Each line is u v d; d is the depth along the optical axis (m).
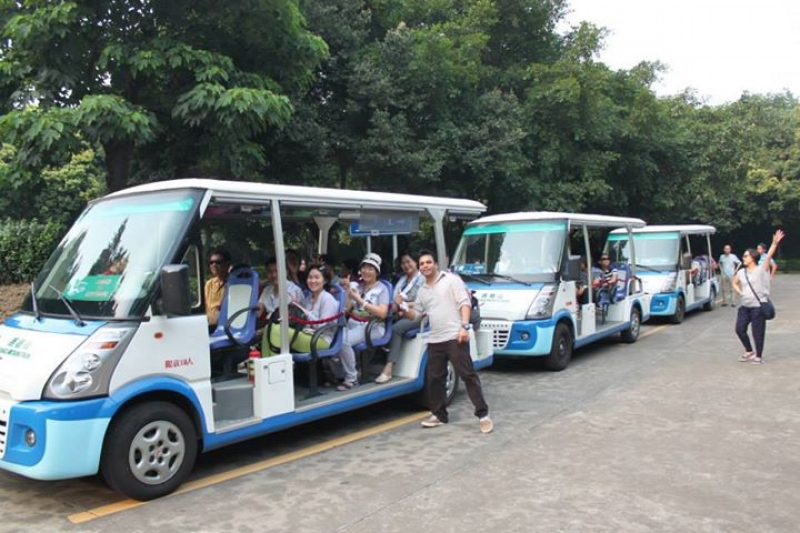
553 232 10.11
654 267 15.45
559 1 18.56
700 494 4.76
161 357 4.81
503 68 17.94
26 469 4.29
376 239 8.63
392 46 13.23
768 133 36.03
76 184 17.30
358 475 5.30
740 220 33.38
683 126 21.97
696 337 12.99
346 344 6.65
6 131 8.01
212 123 8.83
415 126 14.03
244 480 5.21
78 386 4.36
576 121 16.70
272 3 9.30
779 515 4.37
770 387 8.27
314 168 12.88
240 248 7.89
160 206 5.30
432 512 4.50
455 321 6.59
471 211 8.33
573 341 10.16
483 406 6.52
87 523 4.37
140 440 4.66
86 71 9.10
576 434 6.36
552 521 4.31
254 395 5.57
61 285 5.23
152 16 9.32
